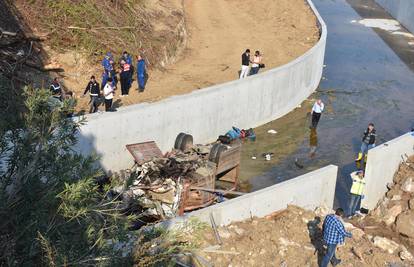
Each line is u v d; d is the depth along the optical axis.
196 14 39.38
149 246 8.21
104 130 20.33
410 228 19.03
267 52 33.19
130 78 24.83
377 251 15.88
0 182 8.20
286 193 17.45
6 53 22.61
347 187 22.39
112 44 27.00
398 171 22.12
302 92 31.12
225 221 15.88
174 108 22.75
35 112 8.39
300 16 40.84
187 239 13.15
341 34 44.56
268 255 14.79
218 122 25.16
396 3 49.88
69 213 7.70
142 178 17.89
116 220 8.33
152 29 30.77
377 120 29.42
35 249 7.29
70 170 8.46
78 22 26.47
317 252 15.33
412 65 38.72
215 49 33.31
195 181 18.17
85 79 24.98
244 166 23.30
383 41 43.53
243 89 25.86
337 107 30.92
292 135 26.91
